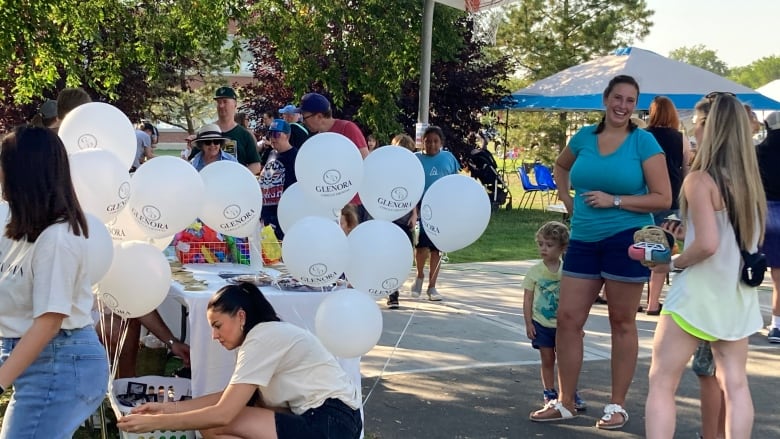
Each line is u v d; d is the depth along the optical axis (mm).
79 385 2717
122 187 3381
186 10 11250
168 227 3672
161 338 4762
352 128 6738
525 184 18859
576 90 14453
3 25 8492
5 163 2617
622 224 4332
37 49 9195
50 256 2590
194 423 3211
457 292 8406
